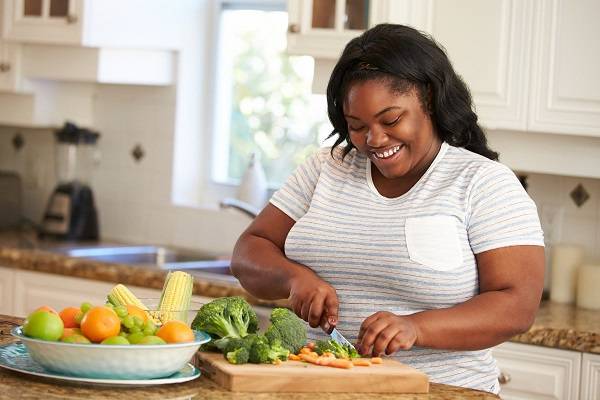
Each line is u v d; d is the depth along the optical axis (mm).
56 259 4156
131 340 1903
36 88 4738
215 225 4699
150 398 1823
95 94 5004
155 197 4883
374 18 3670
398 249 2199
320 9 3789
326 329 2178
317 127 4641
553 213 3916
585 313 3557
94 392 1844
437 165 2266
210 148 4918
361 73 2188
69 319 1984
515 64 3553
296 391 1926
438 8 3643
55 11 4473
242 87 4883
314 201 2359
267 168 4801
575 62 3486
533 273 2162
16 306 4258
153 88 4871
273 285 2326
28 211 5238
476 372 2240
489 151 2363
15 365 1949
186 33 4797
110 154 4996
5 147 5316
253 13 4836
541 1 3516
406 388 1972
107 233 5012
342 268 2275
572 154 3576
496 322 2102
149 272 3943
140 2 4562
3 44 4668
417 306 2232
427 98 2215
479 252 2189
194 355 2135
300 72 4691
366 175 2334
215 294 3752
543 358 3246
